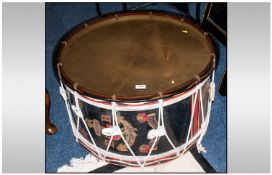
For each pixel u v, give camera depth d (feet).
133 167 5.93
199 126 5.77
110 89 4.99
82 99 5.10
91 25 5.96
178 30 5.86
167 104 4.95
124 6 9.06
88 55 5.54
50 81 7.59
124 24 6.05
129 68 5.29
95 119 5.23
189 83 4.93
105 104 4.93
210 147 6.30
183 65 5.28
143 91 4.93
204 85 5.29
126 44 5.66
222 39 7.66
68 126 6.73
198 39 5.69
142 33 5.85
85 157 6.27
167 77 5.12
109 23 6.08
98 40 5.78
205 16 7.84
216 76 7.38
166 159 5.74
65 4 9.61
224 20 7.41
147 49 5.56
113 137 5.36
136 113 4.96
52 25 9.01
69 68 5.35
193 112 5.31
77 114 5.43
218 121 6.69
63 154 6.32
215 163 6.06
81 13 9.39
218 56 5.48
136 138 5.29
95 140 5.61
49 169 6.11
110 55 5.51
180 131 5.44
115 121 5.06
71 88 5.07
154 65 5.31
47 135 6.58
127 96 4.79
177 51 5.50
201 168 5.98
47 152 6.35
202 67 5.23
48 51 8.23
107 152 5.65
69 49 5.66
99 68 5.33
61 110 7.03
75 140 6.47
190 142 5.76
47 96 6.42
